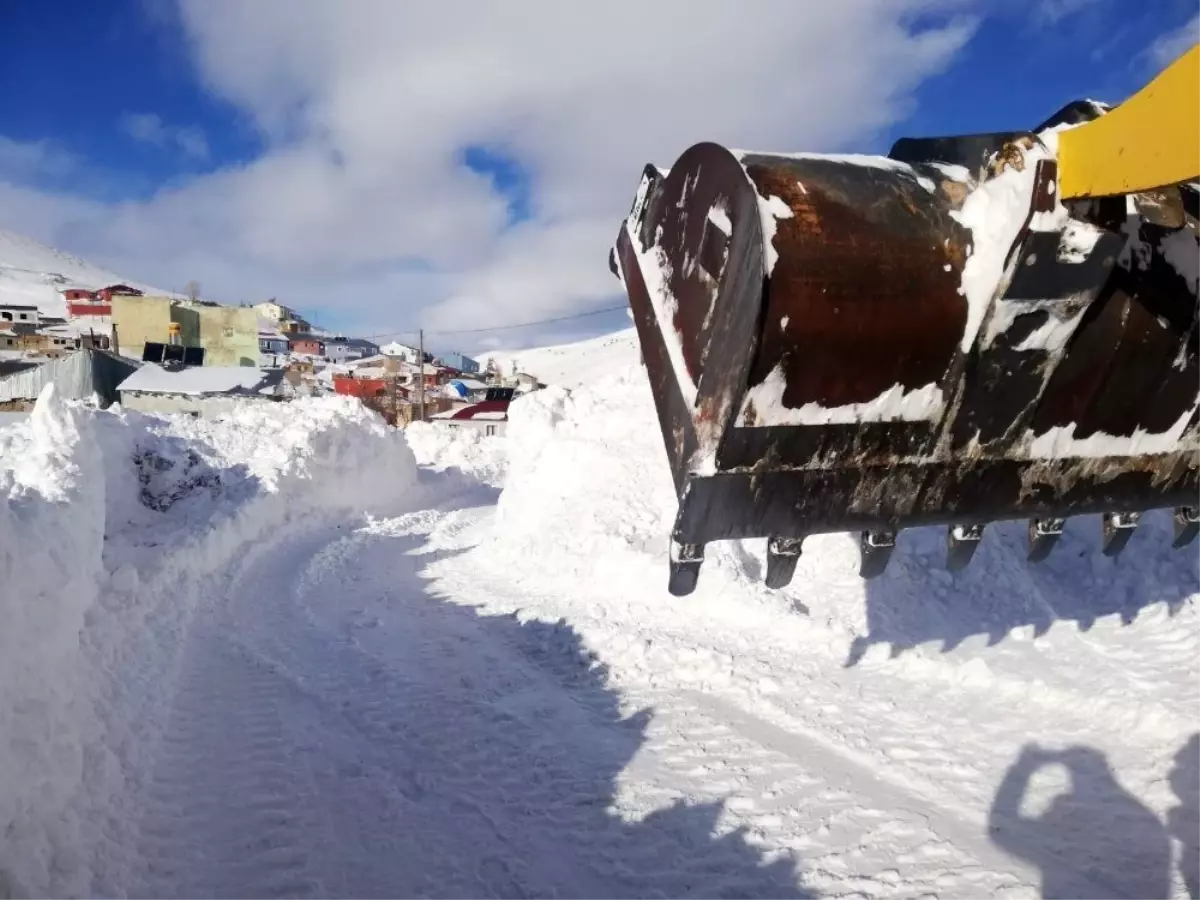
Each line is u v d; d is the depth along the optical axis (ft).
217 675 21.20
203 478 39.37
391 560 37.22
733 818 14.99
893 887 12.98
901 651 21.84
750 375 6.79
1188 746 16.21
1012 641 22.09
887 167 7.39
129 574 20.95
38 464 17.69
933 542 27.04
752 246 6.77
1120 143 6.25
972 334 7.14
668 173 9.23
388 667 22.44
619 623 25.63
